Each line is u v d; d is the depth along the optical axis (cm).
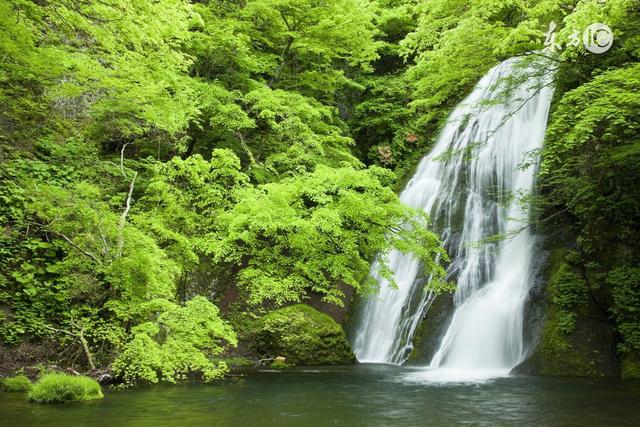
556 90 1442
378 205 1071
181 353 834
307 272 1094
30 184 982
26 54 841
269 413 656
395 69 2416
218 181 1242
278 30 1795
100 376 858
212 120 1441
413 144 2166
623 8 948
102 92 1164
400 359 1315
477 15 1353
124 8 859
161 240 1150
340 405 719
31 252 1067
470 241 1480
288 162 1535
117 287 911
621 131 1138
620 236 1226
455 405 728
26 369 895
